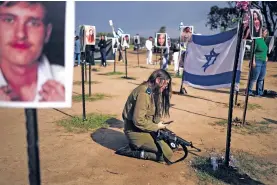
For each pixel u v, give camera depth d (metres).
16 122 6.02
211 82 7.72
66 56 1.74
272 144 5.02
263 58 9.02
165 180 3.63
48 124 5.80
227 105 7.90
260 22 4.87
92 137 5.11
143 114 3.98
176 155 4.42
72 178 3.63
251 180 3.71
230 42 7.16
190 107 7.57
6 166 3.92
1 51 1.71
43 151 4.45
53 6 1.71
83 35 6.05
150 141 4.10
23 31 1.70
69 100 1.76
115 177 3.68
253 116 6.81
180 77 13.37
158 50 26.95
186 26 9.54
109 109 7.14
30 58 1.71
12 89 1.73
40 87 1.74
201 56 7.91
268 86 11.91
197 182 3.61
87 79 12.77
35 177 1.83
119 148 4.62
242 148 4.79
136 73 15.52
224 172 3.87
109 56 23.14
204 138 5.20
